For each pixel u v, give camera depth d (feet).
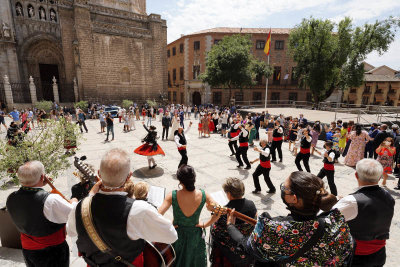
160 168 25.94
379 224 6.89
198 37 128.77
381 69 162.71
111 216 4.75
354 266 7.21
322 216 5.37
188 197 7.72
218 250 8.58
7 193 18.85
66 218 6.82
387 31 83.51
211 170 25.39
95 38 95.45
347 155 28.27
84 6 91.09
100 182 5.98
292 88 132.67
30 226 6.59
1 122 49.26
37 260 6.91
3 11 85.81
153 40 109.81
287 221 4.99
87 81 95.14
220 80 98.58
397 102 141.18
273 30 130.62
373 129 30.30
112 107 83.82
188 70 136.36
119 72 102.89
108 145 37.27
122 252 4.94
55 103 84.23
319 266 4.78
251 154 33.01
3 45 86.99
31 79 84.38
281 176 23.98
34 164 6.79
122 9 112.78
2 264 10.41
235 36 101.91
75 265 8.84
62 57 101.81
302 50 91.66
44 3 94.07
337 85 97.25
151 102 103.40
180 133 23.11
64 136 14.07
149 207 5.05
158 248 6.60
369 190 7.23
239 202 8.53
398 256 11.95
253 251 5.26
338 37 89.61
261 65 104.37
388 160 20.97
